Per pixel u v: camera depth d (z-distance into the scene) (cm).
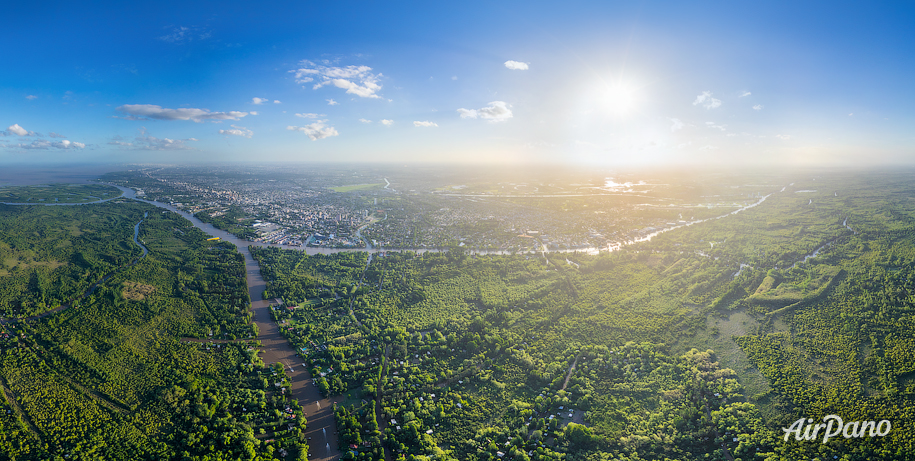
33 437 15412
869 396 17362
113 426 16125
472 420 16912
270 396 18075
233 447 15200
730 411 16750
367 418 16700
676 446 15300
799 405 17025
